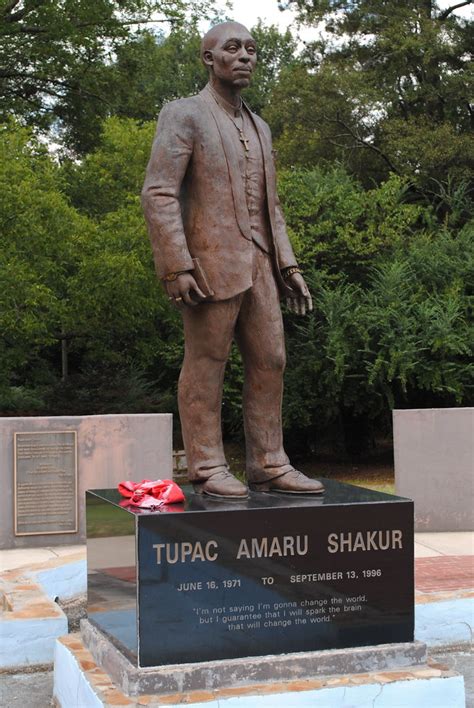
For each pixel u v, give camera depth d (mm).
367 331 15344
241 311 5105
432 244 17250
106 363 17500
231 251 4879
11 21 18359
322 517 4426
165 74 30750
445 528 9422
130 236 14055
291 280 5215
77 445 8945
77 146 24141
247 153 4973
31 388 19516
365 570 4477
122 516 4391
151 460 9188
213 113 4930
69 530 8906
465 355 15859
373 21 22469
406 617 4516
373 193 17500
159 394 17891
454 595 5953
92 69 20391
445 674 4250
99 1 17531
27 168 13352
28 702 4855
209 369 5000
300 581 4375
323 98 21641
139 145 16016
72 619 6227
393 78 22562
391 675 4234
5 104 20734
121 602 4375
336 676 4250
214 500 4656
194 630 4207
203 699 3930
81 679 4320
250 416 5211
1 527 8742
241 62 4930
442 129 20422
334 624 4410
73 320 14602
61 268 14117
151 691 4035
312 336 16109
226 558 4281
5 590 6098
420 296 16359
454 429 9422
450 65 22594
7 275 12703
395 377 15781
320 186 17641
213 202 4855
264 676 4191
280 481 5070
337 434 18969
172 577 4195
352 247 16844
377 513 4512
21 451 8797
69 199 14773
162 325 17531
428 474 9422
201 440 5031
